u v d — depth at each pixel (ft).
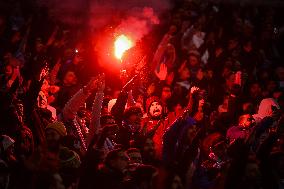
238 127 82.84
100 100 75.00
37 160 60.23
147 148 73.36
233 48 119.55
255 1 133.49
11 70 89.20
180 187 60.75
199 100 81.51
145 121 83.41
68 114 76.59
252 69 117.39
